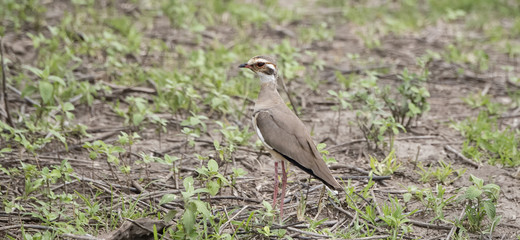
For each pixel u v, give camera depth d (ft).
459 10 71.51
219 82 50.78
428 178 39.11
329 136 45.85
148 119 46.32
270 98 35.27
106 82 52.47
